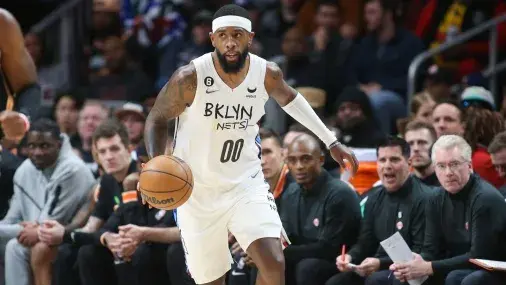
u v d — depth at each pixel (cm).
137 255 1375
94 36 2403
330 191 1324
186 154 1079
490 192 1218
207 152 1075
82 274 1412
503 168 1306
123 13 2453
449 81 1820
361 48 2042
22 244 1416
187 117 1074
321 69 2006
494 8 2145
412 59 2020
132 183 1416
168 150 1209
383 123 1831
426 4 2206
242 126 1072
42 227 1394
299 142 1322
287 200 1362
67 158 1498
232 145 1076
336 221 1312
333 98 2000
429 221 1261
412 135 1383
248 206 1073
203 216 1090
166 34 2384
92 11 2395
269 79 1073
